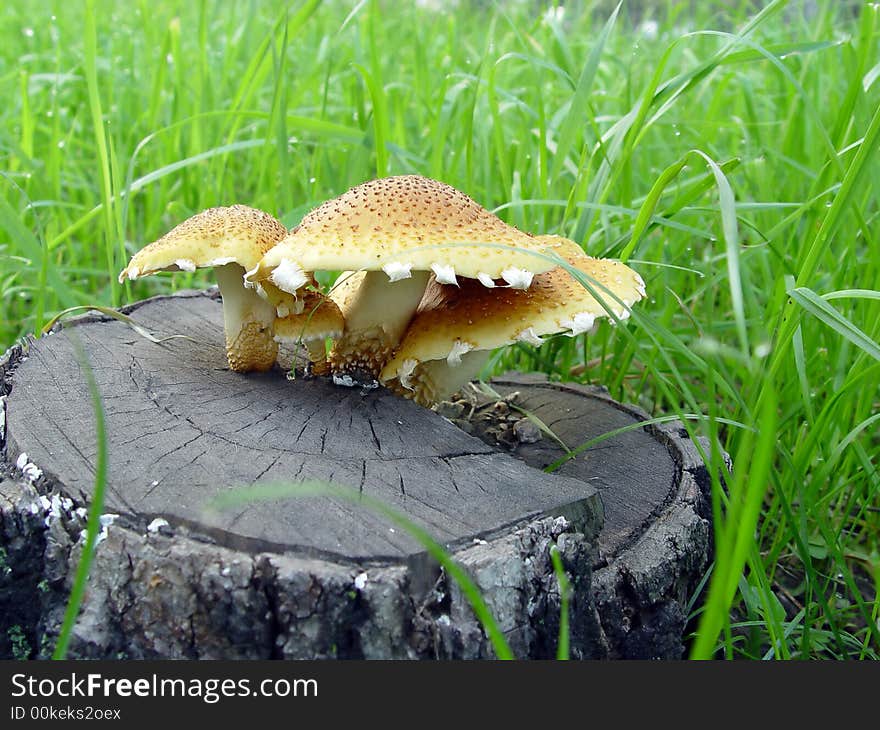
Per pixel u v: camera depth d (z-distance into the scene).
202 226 0.43
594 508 0.40
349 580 0.36
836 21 0.81
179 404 0.43
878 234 0.55
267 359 0.46
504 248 0.39
